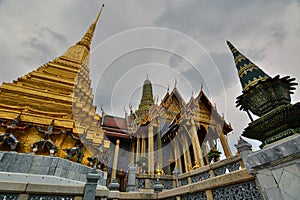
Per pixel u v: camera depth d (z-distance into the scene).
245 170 4.66
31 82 15.27
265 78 4.41
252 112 4.53
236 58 5.45
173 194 6.64
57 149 10.54
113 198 6.51
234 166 8.14
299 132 3.57
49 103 13.59
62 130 11.56
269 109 4.01
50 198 5.17
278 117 3.68
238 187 4.82
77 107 14.43
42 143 10.34
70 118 13.36
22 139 10.59
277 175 3.48
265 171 3.75
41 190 5.10
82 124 13.85
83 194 5.49
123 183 15.29
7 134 9.74
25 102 12.91
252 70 4.74
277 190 3.42
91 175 5.79
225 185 5.12
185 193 6.21
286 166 3.34
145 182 10.79
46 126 11.50
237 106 4.91
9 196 4.83
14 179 7.54
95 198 5.80
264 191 3.69
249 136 4.53
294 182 3.16
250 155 4.12
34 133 11.02
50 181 8.14
